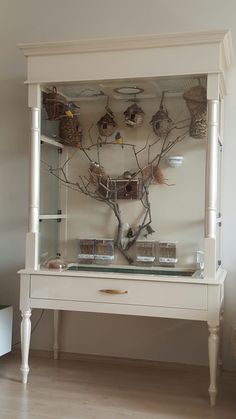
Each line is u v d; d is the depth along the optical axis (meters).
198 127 2.76
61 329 3.25
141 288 2.54
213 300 2.46
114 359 3.15
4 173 3.33
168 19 3.06
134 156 3.03
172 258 2.93
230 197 2.96
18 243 3.31
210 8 2.99
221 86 2.68
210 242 2.50
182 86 2.73
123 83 2.70
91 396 2.59
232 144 2.95
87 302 2.62
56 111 2.84
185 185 2.94
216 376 2.55
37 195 2.76
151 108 2.98
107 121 3.01
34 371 2.96
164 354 3.08
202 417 2.35
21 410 2.40
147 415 2.36
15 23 3.30
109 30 3.15
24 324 2.71
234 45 2.94
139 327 3.12
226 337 2.97
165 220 2.98
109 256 3.03
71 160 3.13
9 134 3.32
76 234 3.13
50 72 2.68
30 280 2.70
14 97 3.31
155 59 2.54
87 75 2.63
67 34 3.22
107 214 3.09
